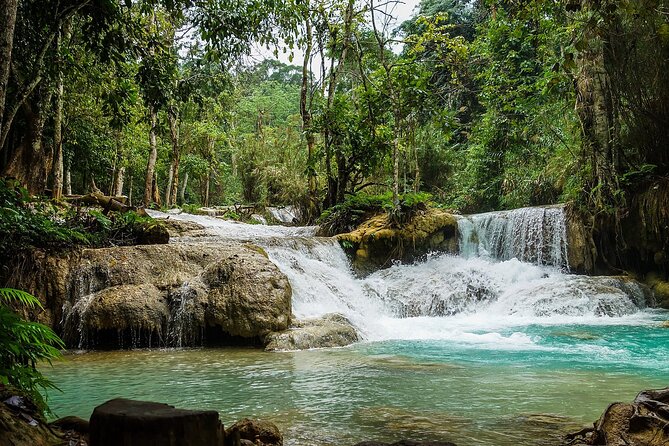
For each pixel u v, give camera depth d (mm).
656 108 15633
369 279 15641
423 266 16594
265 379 6812
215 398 5762
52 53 13016
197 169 36719
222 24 11539
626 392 5801
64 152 22672
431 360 8031
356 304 13430
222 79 16109
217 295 10453
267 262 11102
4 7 6688
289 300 10727
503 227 17578
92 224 13227
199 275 11234
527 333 10742
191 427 2176
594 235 16047
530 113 23500
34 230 11008
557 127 22656
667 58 14992
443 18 20203
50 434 2811
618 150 16312
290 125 37438
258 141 33438
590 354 8352
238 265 10859
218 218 24297
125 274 11031
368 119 20031
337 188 21016
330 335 9930
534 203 23812
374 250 16781
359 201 19344
